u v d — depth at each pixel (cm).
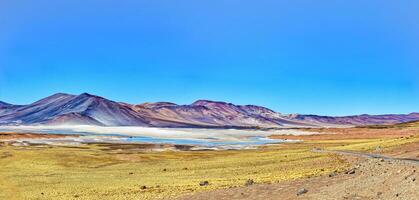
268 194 3706
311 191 3497
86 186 5484
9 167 7531
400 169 3525
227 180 5438
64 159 8869
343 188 3366
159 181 5759
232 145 15725
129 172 6956
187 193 4325
